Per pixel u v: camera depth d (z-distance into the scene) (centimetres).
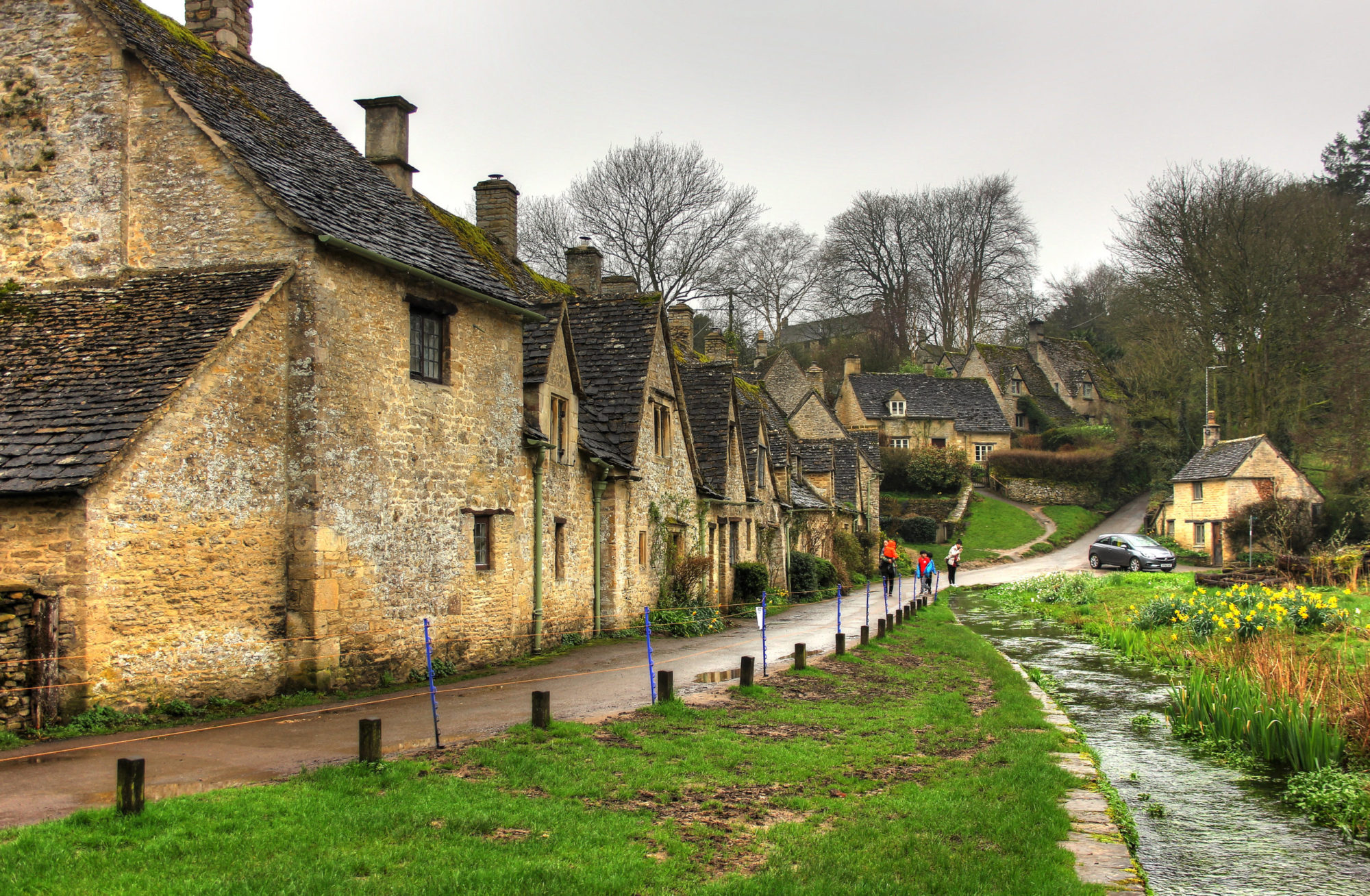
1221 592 2430
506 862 609
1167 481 6419
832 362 8812
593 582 1994
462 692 1266
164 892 542
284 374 1215
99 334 1182
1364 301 4722
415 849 624
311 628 1198
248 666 1156
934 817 743
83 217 1288
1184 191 5372
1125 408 7294
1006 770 896
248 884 555
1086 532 6431
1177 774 1045
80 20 1298
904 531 6375
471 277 1510
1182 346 6000
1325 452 5112
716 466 2775
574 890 569
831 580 4103
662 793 786
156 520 1066
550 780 798
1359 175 5841
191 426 1102
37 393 1103
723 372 2925
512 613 1639
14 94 1316
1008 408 8156
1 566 1011
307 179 1363
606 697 1223
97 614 1008
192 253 1264
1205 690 1255
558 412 1847
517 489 1666
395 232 1434
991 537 6197
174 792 748
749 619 2589
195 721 1042
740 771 865
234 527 1145
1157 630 2289
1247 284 5166
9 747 912
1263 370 5359
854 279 8444
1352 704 1159
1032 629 2612
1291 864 765
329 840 634
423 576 1408
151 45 1352
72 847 603
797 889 584
